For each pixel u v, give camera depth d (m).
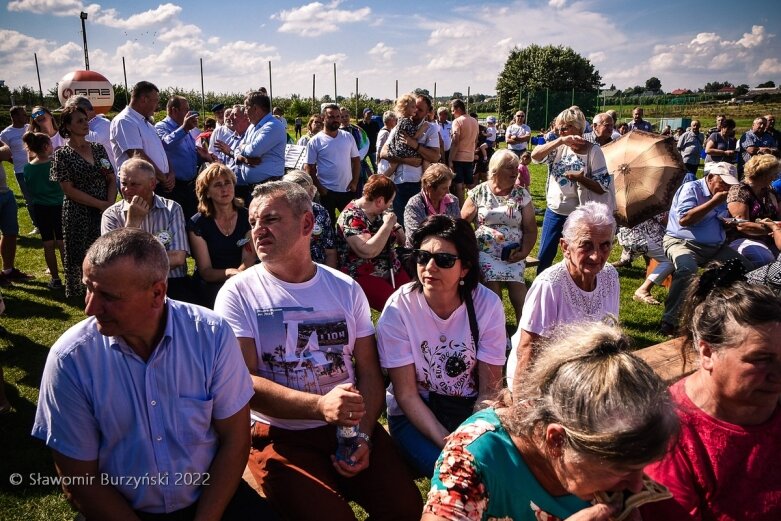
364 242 4.28
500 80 59.91
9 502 2.90
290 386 2.41
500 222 4.49
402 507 2.19
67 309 5.66
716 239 4.98
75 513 2.84
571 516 1.39
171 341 1.94
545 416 1.38
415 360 2.61
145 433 1.91
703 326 1.74
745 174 5.09
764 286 1.73
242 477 2.29
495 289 4.57
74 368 1.84
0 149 6.20
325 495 2.09
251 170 6.52
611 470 1.28
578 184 5.15
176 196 7.04
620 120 29.88
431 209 4.70
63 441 1.85
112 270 1.75
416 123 7.02
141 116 6.04
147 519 1.99
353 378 2.56
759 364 1.62
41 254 7.65
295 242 2.41
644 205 5.65
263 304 2.43
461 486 1.47
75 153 5.11
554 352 1.47
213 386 2.00
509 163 4.42
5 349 4.73
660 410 1.27
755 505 1.72
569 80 56.56
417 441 2.54
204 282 4.21
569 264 3.03
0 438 3.48
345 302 2.53
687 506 1.75
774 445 1.71
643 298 6.21
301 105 30.31
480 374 2.66
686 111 37.53
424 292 2.60
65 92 13.69
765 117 12.42
